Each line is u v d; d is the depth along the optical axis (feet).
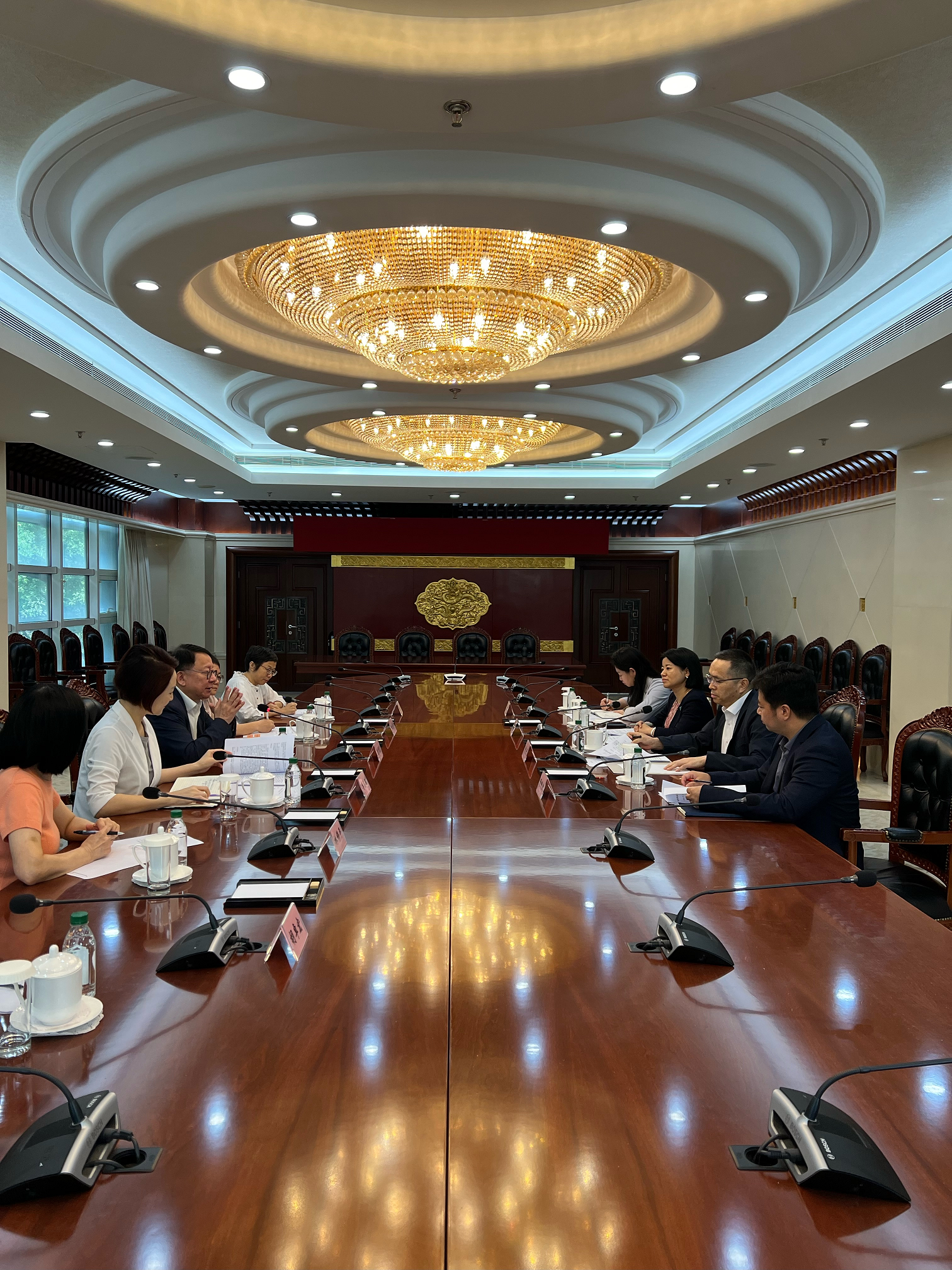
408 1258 3.28
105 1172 3.75
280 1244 3.34
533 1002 5.34
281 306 14.37
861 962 5.97
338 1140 3.98
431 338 14.38
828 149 10.36
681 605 44.37
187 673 14.38
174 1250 3.31
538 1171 3.78
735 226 11.12
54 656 27.73
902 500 24.17
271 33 7.37
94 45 7.36
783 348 20.47
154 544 41.88
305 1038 4.88
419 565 41.57
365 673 33.91
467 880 7.57
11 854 7.46
